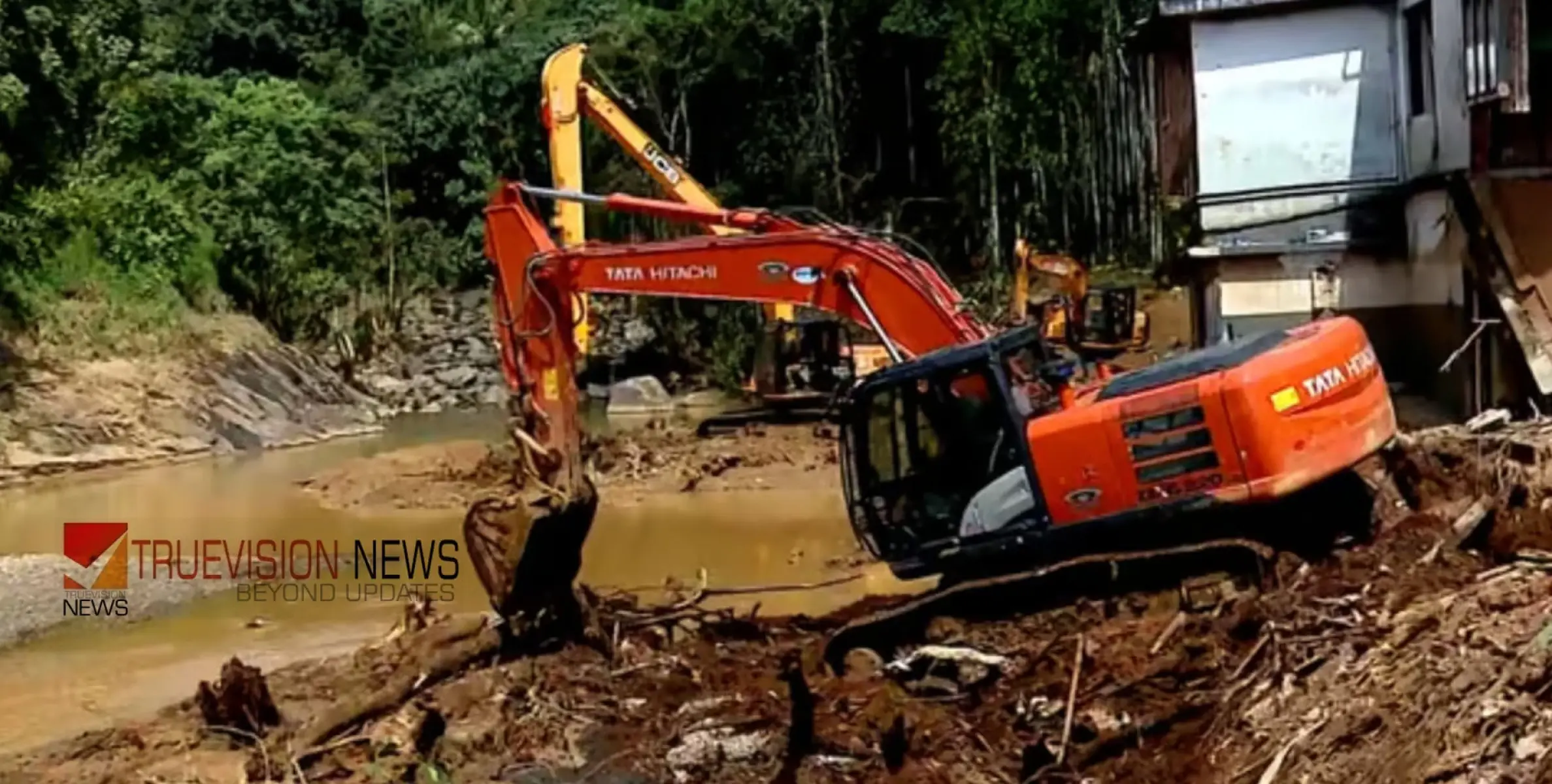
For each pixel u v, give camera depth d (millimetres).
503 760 10078
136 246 38688
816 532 19531
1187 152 23531
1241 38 22406
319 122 47250
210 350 37688
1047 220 42406
